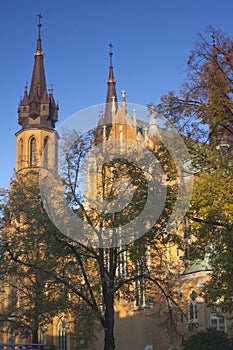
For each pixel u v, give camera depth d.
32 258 35.09
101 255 30.56
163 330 45.12
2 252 33.94
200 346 32.00
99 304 33.09
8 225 38.19
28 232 34.66
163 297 36.12
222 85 26.02
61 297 31.53
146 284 34.88
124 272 34.22
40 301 32.41
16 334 39.66
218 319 41.50
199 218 25.20
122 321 52.91
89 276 33.47
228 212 23.36
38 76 90.50
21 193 37.00
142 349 49.84
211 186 23.67
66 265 31.48
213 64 26.72
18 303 41.75
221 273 24.59
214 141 26.75
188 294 44.75
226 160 25.83
